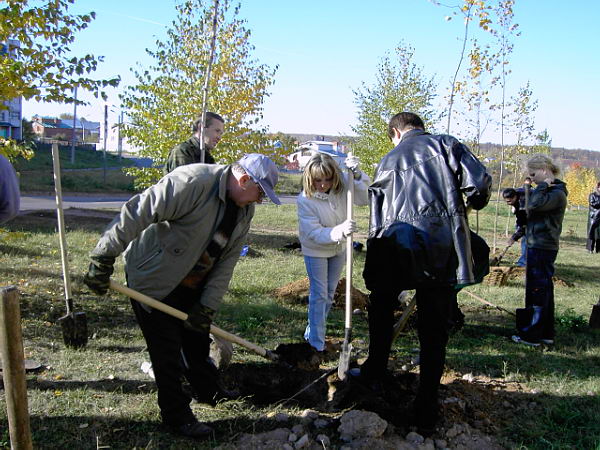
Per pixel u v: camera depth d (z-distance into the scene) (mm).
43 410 3527
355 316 6621
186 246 3287
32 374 4129
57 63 5926
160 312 3377
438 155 3494
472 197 3426
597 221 16188
